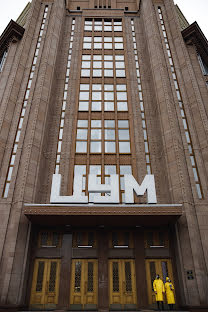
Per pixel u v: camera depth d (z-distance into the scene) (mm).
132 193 16453
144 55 27406
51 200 16031
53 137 21891
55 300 15656
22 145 19594
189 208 17062
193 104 22031
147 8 28266
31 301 15523
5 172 18734
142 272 16375
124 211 15703
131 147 21516
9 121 20875
